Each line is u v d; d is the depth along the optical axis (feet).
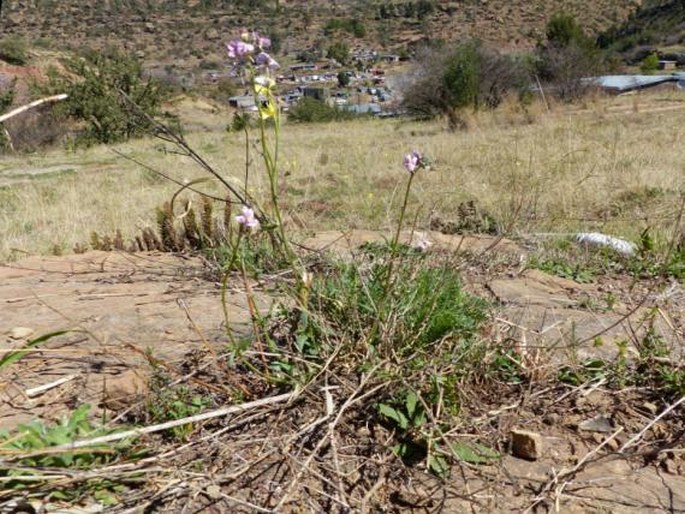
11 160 47.93
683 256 12.62
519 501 5.19
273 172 6.72
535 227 16.02
